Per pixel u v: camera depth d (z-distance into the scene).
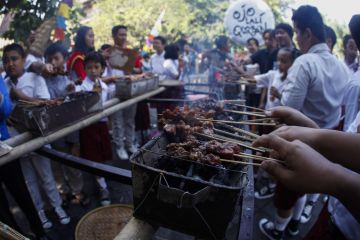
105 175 1.99
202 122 2.25
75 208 3.63
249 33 7.34
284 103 2.94
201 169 1.52
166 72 6.06
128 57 4.50
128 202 3.83
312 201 3.50
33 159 3.01
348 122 2.32
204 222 1.34
